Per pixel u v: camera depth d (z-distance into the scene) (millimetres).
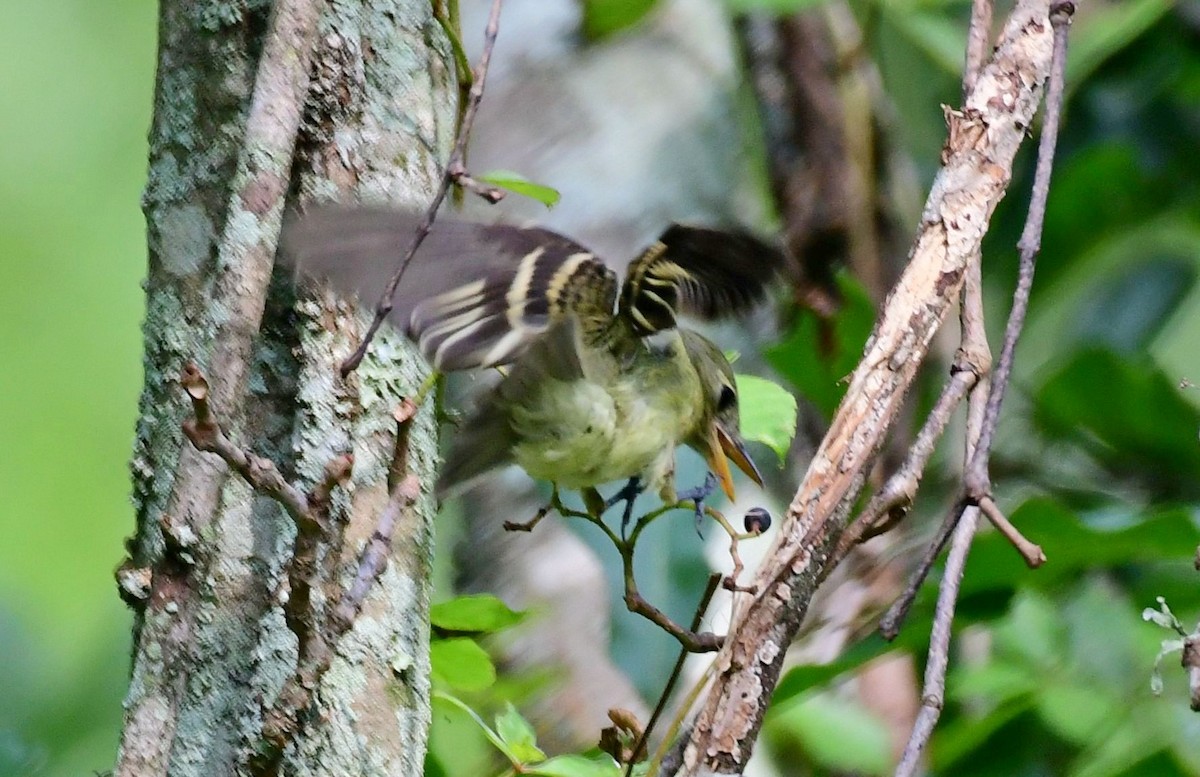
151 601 4406
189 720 4414
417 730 4434
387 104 4449
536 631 4684
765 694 4406
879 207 4781
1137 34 5121
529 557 4699
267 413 4430
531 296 4406
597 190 4754
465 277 4398
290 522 4422
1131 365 4766
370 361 4438
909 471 4410
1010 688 4699
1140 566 4766
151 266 4445
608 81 4773
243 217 4402
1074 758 4711
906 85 5426
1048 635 4719
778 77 4781
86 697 5371
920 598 4613
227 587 4418
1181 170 5328
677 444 4461
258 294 4398
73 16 6277
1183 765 4652
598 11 4750
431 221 4375
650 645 4613
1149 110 5383
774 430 4555
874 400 4410
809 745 4699
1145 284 5367
